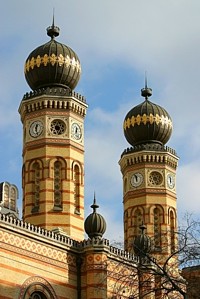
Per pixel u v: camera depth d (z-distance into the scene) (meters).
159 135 70.94
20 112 61.78
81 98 60.94
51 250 49.09
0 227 44.94
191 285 30.81
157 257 47.91
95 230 51.72
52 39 63.09
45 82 61.47
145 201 67.88
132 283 35.19
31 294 46.62
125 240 68.75
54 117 59.22
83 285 50.59
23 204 58.03
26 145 59.06
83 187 58.97
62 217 56.22
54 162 57.84
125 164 70.31
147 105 71.62
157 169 69.00
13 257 45.56
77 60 62.38
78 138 59.78
